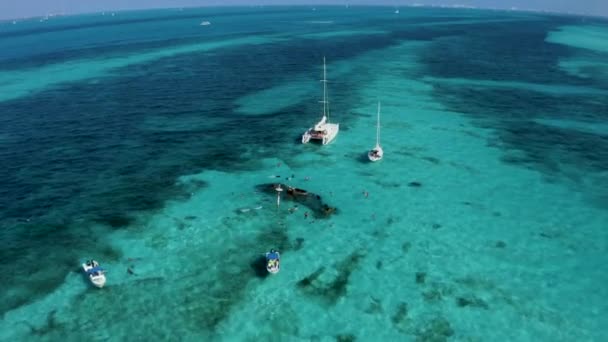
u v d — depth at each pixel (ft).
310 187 139.85
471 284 97.55
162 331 84.84
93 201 131.64
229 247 110.22
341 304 91.91
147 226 119.03
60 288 95.96
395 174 148.05
